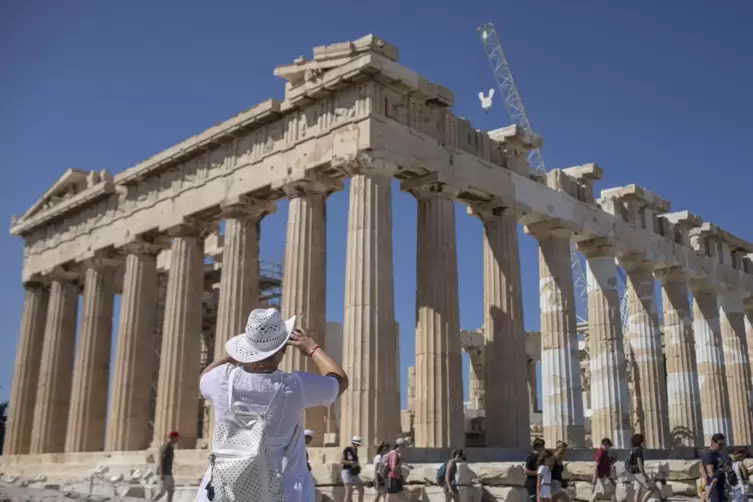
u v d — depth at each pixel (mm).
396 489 20250
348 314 25234
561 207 33312
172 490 24234
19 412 43094
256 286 31203
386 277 25500
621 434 34062
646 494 19531
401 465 21609
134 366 35406
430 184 28047
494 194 30219
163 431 31938
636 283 38375
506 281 30266
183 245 34031
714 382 42250
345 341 25156
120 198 38312
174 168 35125
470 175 29266
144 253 36781
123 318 36094
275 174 29453
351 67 26312
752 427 43500
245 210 31281
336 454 24250
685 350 39688
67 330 42094
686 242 41156
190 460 28531
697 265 41312
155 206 35688
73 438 37375
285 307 27625
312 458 24797
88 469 33375
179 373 32562
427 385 26453
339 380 5320
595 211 35219
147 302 36469
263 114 29703
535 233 33719
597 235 35094
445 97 28344
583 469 21828
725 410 41875
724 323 45156
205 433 35750
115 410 34906
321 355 5453
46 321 43750
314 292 27609
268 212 32094
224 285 30703
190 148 33219
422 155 27516
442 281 27266
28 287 45156
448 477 19781
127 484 26797
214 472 4781
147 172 35781
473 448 26578
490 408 29625
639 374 37719
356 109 26734
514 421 29047
